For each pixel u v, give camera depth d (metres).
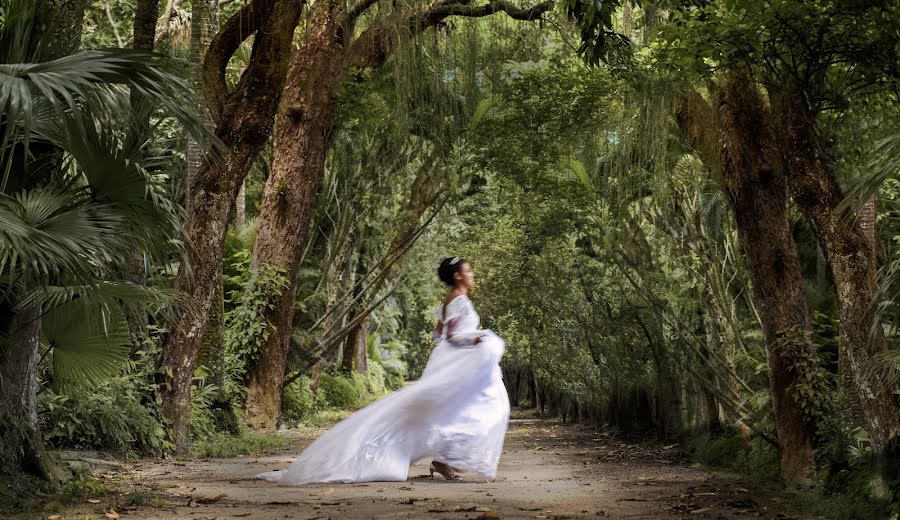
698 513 7.29
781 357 10.80
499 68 18.81
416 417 9.42
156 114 8.82
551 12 17.62
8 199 6.40
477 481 9.63
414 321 49.16
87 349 8.16
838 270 9.19
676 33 9.42
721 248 16.22
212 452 13.33
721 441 13.05
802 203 9.47
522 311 22.23
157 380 13.20
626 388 18.20
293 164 18.73
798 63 9.41
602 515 7.00
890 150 6.49
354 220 23.52
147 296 7.28
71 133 6.79
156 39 20.88
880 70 8.73
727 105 11.27
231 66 22.83
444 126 19.44
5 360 7.45
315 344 22.28
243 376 18.72
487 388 9.77
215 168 13.51
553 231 19.12
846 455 9.35
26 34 6.79
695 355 15.01
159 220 7.27
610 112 16.86
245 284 18.91
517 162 18.98
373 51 18.80
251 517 6.48
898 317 6.94
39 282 6.79
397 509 6.98
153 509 6.86
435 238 27.20
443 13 17.95
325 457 9.13
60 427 11.08
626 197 14.48
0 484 7.02
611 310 18.67
